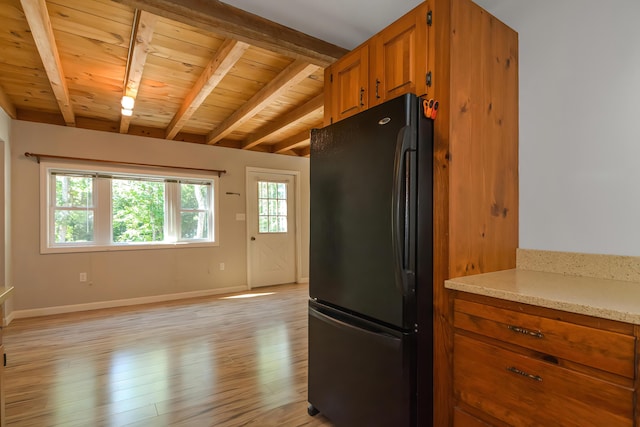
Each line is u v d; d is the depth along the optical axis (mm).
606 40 1468
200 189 4992
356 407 1553
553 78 1634
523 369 1139
